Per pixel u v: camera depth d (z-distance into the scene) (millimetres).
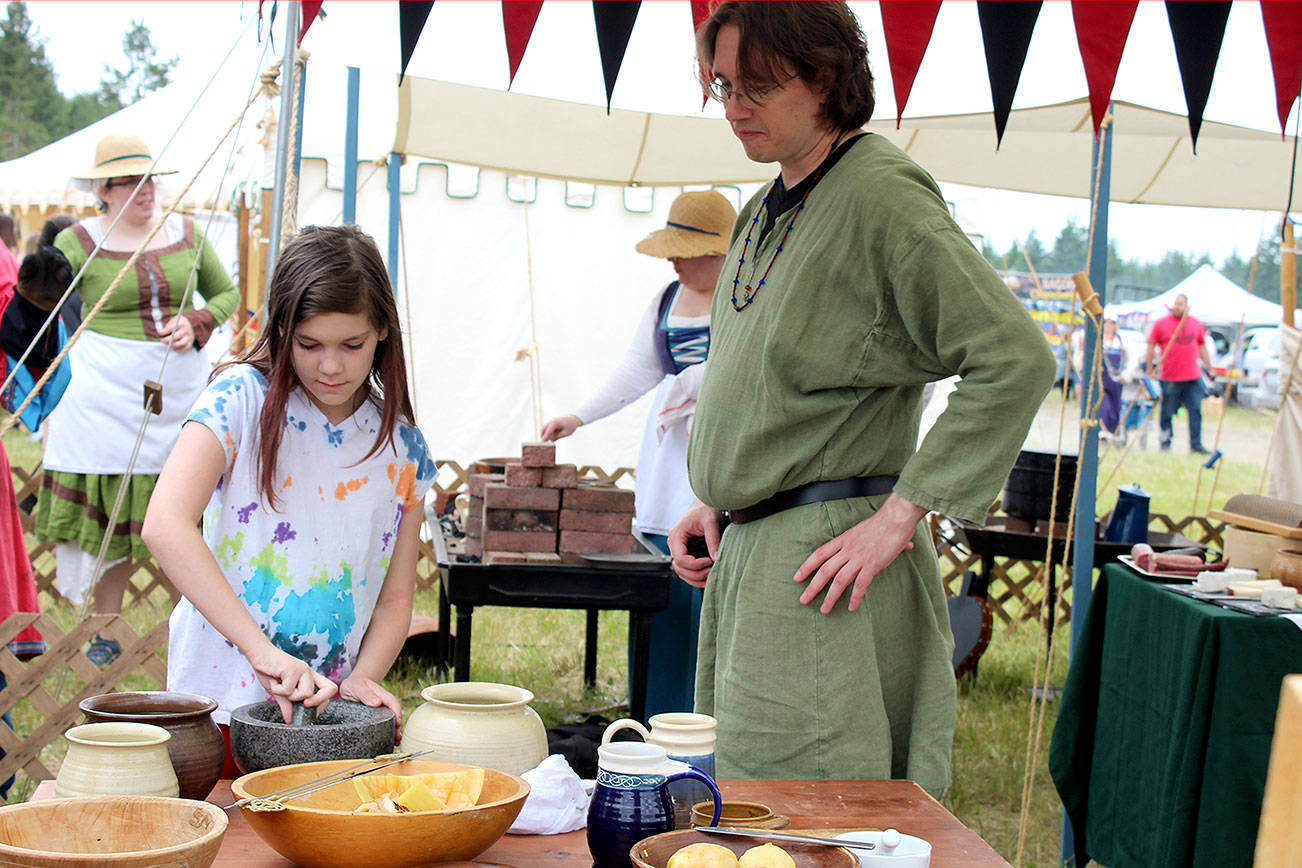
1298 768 757
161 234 4820
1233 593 2922
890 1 2424
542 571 3451
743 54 1974
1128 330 15094
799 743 2061
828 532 2062
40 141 44312
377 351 1873
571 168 5238
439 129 4887
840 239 2018
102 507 4727
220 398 1786
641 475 3883
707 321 3834
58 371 3715
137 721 1460
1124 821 3051
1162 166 5340
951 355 1975
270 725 1467
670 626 3859
